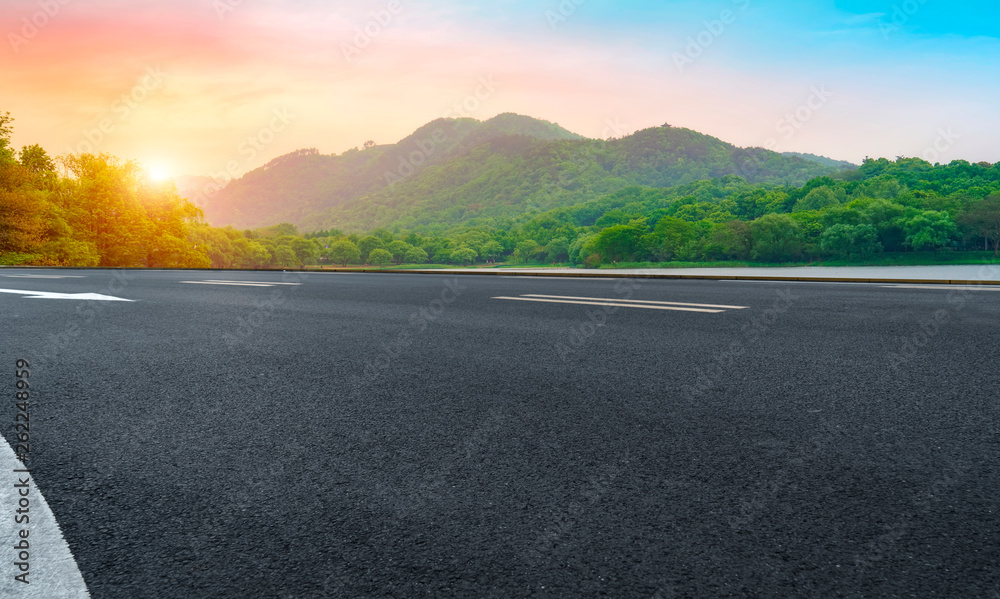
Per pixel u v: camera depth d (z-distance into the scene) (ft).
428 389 10.85
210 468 7.01
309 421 8.93
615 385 10.89
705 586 4.38
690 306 23.32
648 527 5.32
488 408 9.49
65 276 49.65
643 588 4.37
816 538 5.07
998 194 249.34
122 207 143.95
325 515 5.70
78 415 9.37
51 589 4.43
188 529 5.43
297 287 36.50
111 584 4.50
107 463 7.21
